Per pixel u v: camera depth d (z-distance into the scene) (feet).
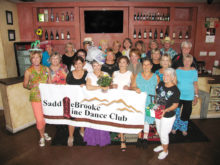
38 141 11.56
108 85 9.27
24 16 19.15
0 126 13.51
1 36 16.19
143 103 9.37
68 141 10.87
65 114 10.41
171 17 19.75
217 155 10.10
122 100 9.57
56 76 11.01
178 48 21.61
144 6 19.47
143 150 10.55
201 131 12.57
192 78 10.82
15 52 17.24
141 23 19.83
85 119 10.27
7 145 11.14
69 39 20.57
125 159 9.80
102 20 20.26
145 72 10.02
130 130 9.89
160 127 9.27
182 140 11.50
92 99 9.86
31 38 19.81
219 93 14.30
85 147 10.89
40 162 9.61
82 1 18.71
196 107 14.38
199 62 19.48
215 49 20.86
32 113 13.56
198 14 19.75
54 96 10.21
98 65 9.62
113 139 11.59
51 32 20.79
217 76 14.57
